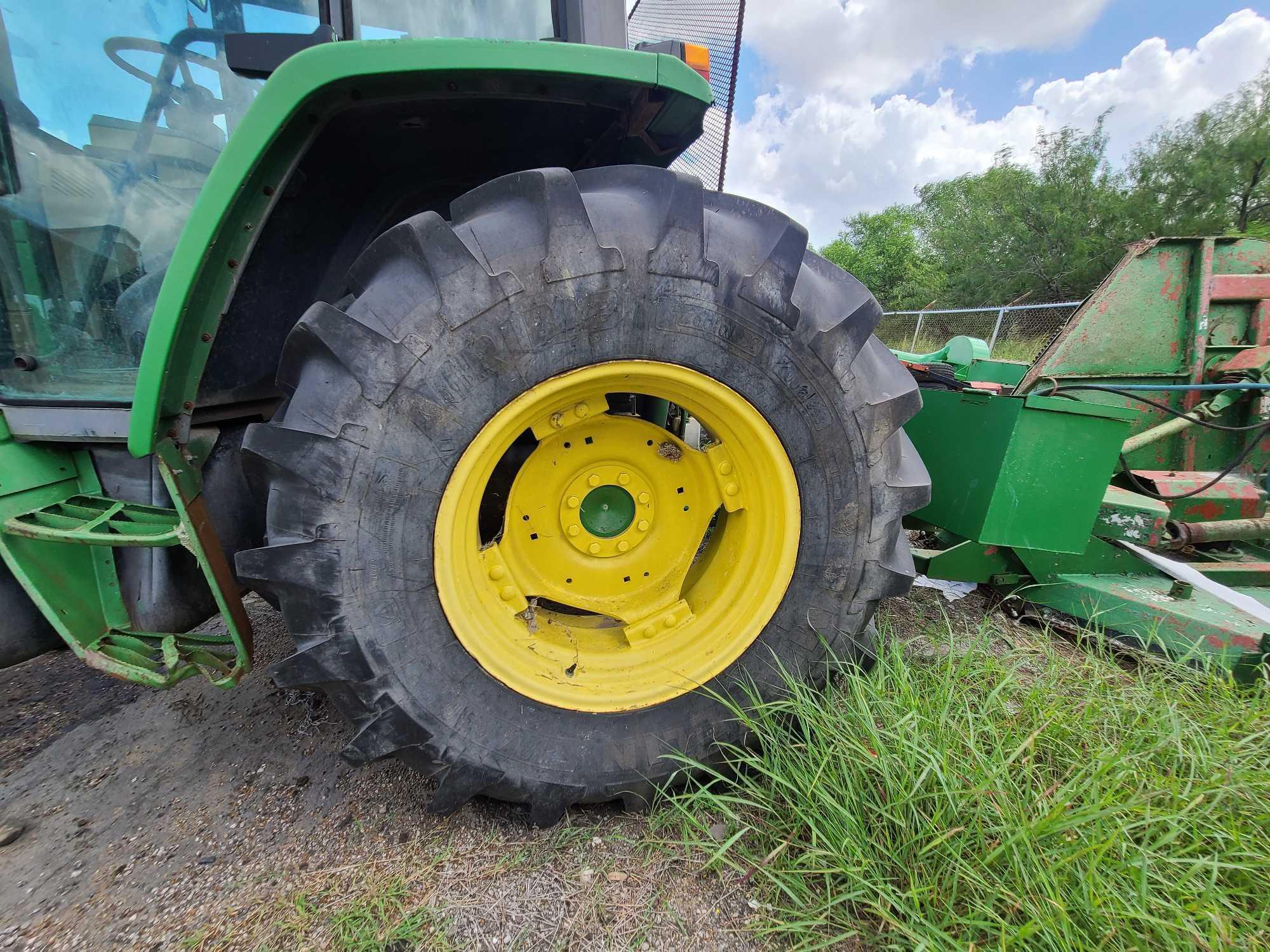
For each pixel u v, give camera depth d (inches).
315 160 63.0
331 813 63.5
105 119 59.4
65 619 60.5
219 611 68.3
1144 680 69.3
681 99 58.1
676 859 57.5
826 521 61.6
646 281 53.2
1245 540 101.5
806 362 57.2
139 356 62.6
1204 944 41.8
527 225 51.7
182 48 60.5
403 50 48.3
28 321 59.9
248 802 65.1
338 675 53.1
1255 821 51.0
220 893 55.0
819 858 53.2
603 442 64.3
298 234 65.7
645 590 67.8
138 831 61.8
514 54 50.4
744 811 61.7
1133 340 116.4
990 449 86.5
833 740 59.1
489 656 58.4
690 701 63.1
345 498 50.7
